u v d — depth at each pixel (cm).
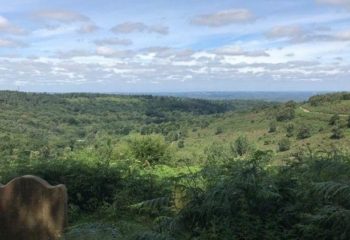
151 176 799
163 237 415
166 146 1393
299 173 470
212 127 7088
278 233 418
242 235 425
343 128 4331
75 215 725
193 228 448
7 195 517
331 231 379
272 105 7881
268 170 481
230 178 459
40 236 508
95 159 895
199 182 511
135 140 1374
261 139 4406
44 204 507
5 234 518
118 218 671
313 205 421
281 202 443
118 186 782
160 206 550
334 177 440
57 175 796
